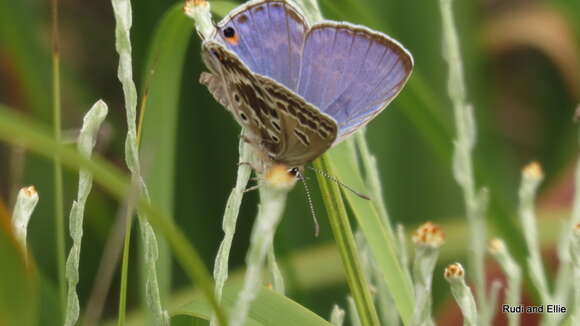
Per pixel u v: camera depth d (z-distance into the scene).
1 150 0.31
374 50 0.25
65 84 0.32
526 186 0.25
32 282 0.21
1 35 0.31
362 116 0.25
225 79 0.24
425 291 0.22
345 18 0.27
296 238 0.32
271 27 0.25
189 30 0.26
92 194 0.31
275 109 0.24
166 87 0.26
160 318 0.23
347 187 0.25
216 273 0.23
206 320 0.24
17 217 0.22
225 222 0.23
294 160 0.25
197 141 0.32
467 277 0.30
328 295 0.31
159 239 0.26
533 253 0.25
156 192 0.26
